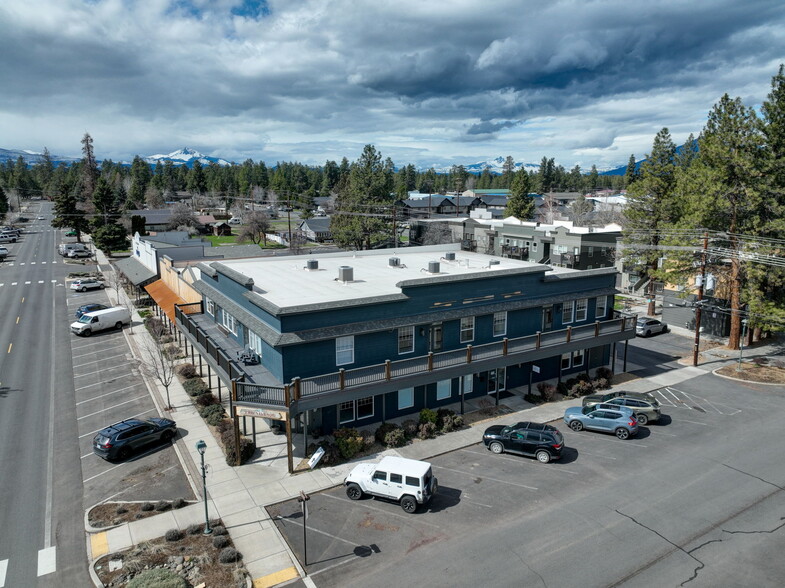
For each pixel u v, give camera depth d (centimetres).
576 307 3575
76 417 2947
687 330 4884
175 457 2484
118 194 14775
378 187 8519
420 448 2573
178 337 4381
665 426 2827
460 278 2973
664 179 5300
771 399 3200
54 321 5134
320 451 2248
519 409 3041
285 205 18338
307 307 2477
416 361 2680
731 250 3941
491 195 17075
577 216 10981
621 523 1944
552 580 1645
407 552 1795
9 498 2152
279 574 1694
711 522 1942
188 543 1844
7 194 19588
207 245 7212
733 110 3928
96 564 1744
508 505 2077
